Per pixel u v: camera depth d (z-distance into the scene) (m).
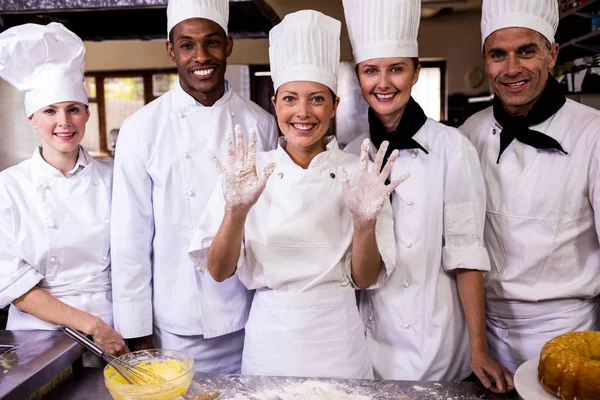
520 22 1.47
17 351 1.25
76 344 1.29
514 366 1.67
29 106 1.59
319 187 1.42
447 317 1.53
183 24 1.60
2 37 1.50
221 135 1.70
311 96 1.38
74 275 1.63
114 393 1.08
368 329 1.61
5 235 1.56
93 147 4.85
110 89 4.77
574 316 1.59
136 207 1.66
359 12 1.50
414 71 1.54
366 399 1.16
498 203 1.62
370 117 1.63
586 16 3.00
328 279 1.40
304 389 1.21
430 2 4.41
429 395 1.20
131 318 1.63
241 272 1.46
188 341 1.71
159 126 1.68
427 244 1.53
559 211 1.55
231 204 1.26
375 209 1.27
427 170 1.54
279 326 1.39
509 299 1.64
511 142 1.60
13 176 1.59
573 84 2.63
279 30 1.41
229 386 1.23
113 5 2.02
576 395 1.03
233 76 3.30
